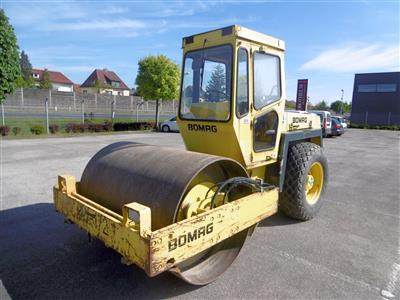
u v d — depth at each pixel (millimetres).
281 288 2887
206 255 3178
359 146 15672
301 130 4695
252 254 3537
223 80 3359
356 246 3799
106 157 3322
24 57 75375
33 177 6715
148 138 15828
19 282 2908
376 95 38125
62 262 3277
